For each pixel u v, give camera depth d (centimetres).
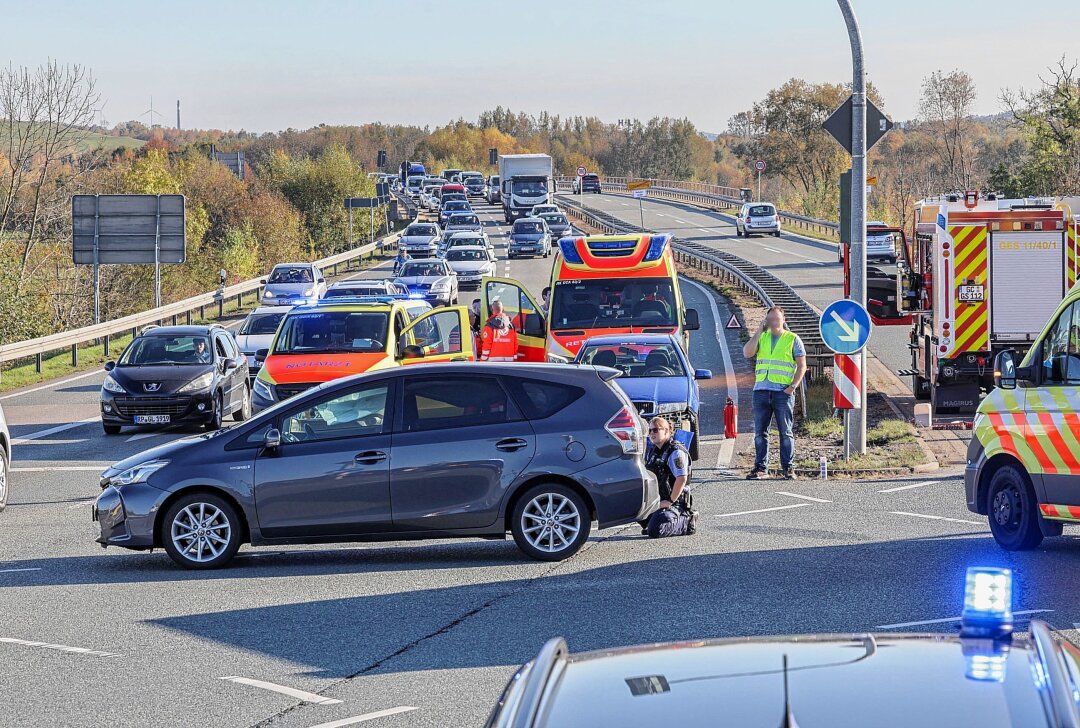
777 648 384
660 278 2559
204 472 1437
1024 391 1395
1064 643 403
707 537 1556
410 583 1334
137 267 6919
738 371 3419
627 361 2234
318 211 11275
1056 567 1316
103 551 1575
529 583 1314
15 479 2230
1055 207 2612
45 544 1630
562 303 2553
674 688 352
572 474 1434
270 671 1003
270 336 3481
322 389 1466
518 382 1462
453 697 918
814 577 1293
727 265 5797
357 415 1451
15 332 5231
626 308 2536
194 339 2920
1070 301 1367
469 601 1236
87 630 1151
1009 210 2605
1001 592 386
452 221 8731
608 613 1166
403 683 960
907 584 1245
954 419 2659
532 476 1435
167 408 2744
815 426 2500
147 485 1441
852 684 344
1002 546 1433
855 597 1194
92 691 955
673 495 1570
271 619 1181
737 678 356
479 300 2772
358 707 902
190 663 1032
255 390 2348
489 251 6562
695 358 3675
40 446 2644
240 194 9819
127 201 5391
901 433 2380
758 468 2073
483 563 1437
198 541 1440
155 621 1181
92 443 2677
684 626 1105
